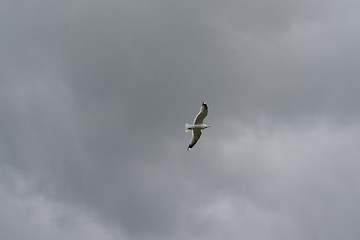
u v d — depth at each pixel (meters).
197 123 65.12
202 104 64.62
